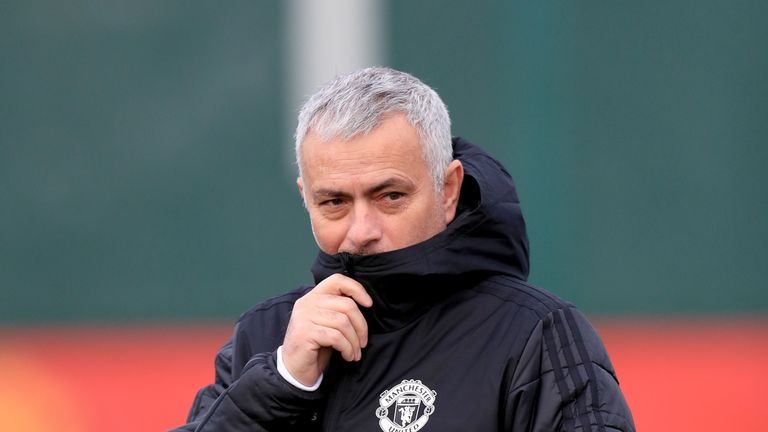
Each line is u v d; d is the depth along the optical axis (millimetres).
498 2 25375
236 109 25438
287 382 7289
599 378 7273
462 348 7395
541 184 25219
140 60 25547
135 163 25594
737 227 25062
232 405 7395
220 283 25406
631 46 25219
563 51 25234
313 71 25297
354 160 7352
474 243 7633
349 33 25328
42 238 25719
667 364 22406
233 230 25391
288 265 25344
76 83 25656
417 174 7473
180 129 25516
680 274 25078
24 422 21469
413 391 7305
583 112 25188
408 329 7496
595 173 25156
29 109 25703
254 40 25422
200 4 25469
